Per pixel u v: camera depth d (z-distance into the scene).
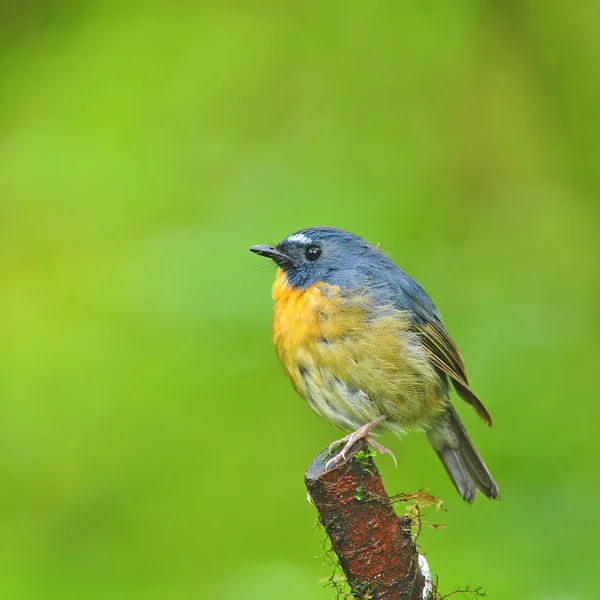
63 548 11.99
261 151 14.66
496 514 10.97
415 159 14.35
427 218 13.64
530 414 11.72
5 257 14.19
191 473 12.38
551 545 10.52
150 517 12.11
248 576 11.07
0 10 15.06
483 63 14.71
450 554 10.61
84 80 15.34
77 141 14.78
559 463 11.28
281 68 15.34
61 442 12.73
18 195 14.48
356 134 14.71
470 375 12.18
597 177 14.02
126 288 13.39
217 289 12.86
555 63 14.41
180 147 14.73
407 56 15.09
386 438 12.23
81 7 15.49
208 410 12.70
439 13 14.91
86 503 12.34
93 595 11.45
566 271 13.25
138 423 12.70
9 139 14.89
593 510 10.77
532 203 13.97
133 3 15.64
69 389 13.02
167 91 15.27
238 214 13.56
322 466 6.75
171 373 12.89
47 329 13.52
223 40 15.54
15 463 12.68
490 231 13.66
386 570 6.65
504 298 12.90
